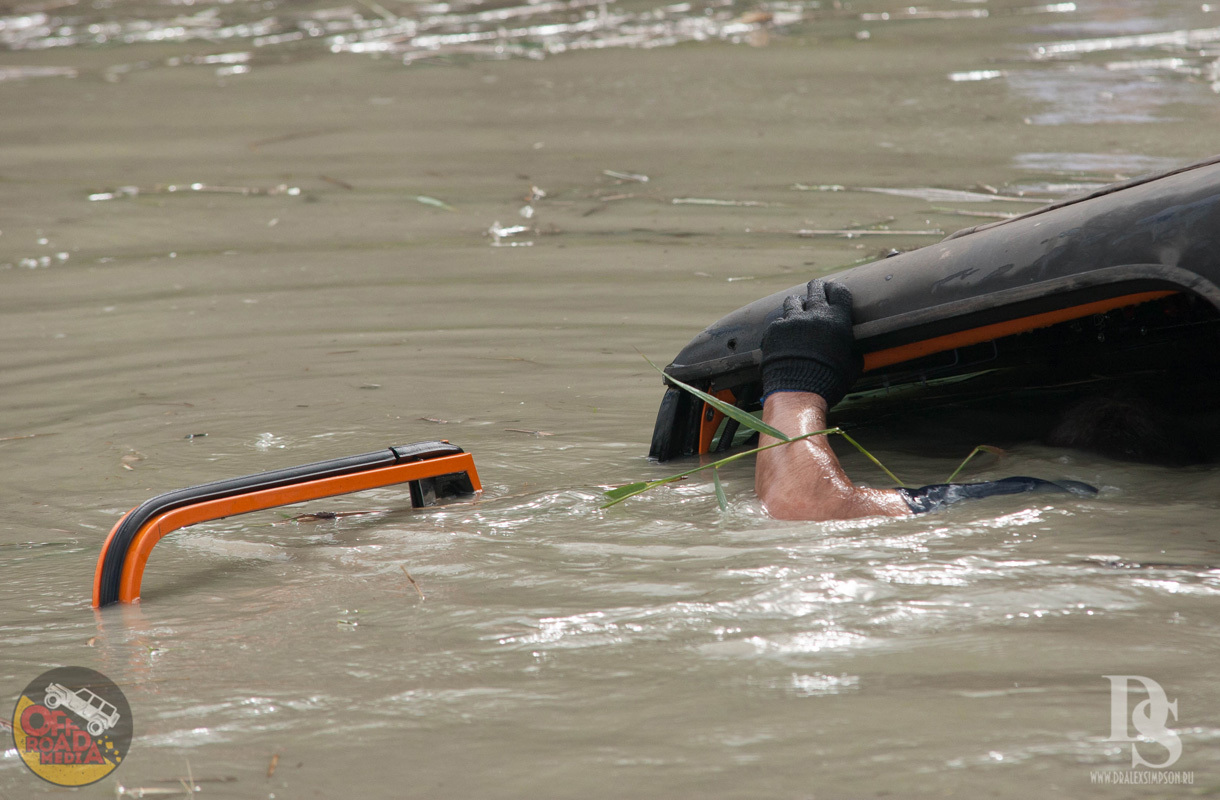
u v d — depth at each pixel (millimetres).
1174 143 16391
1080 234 6422
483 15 30656
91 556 6340
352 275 12938
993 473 6785
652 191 15789
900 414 8062
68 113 22219
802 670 4484
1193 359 7641
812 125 18812
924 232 13227
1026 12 27531
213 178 17531
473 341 10500
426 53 26281
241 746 4176
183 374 9930
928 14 27953
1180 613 4781
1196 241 6004
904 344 7023
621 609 5125
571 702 4340
